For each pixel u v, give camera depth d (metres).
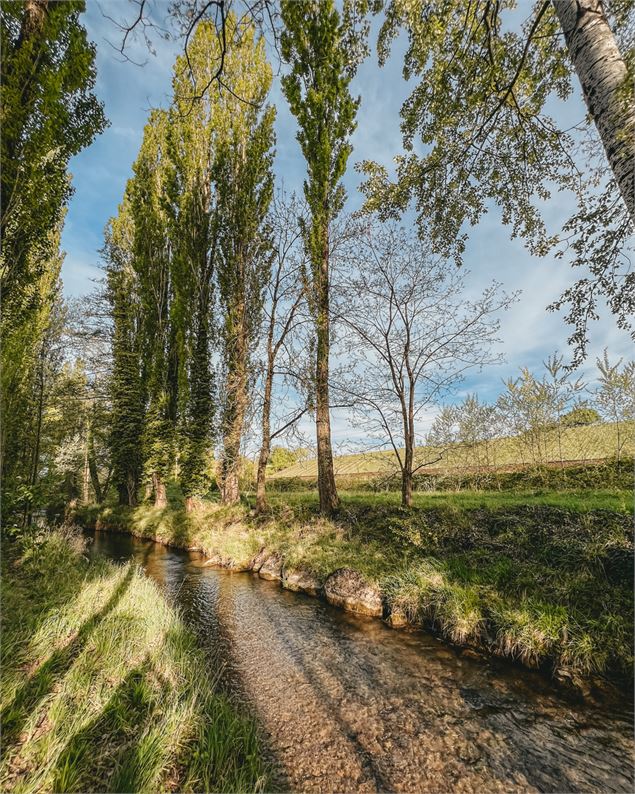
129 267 22.11
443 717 3.73
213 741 2.95
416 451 11.99
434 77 4.40
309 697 4.06
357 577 7.09
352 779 2.95
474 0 3.73
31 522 8.23
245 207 15.34
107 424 21.36
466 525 7.73
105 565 8.05
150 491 20.77
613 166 2.35
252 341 15.45
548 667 4.46
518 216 5.14
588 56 2.53
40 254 6.24
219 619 6.32
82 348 19.19
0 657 3.56
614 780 2.92
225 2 2.94
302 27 10.85
